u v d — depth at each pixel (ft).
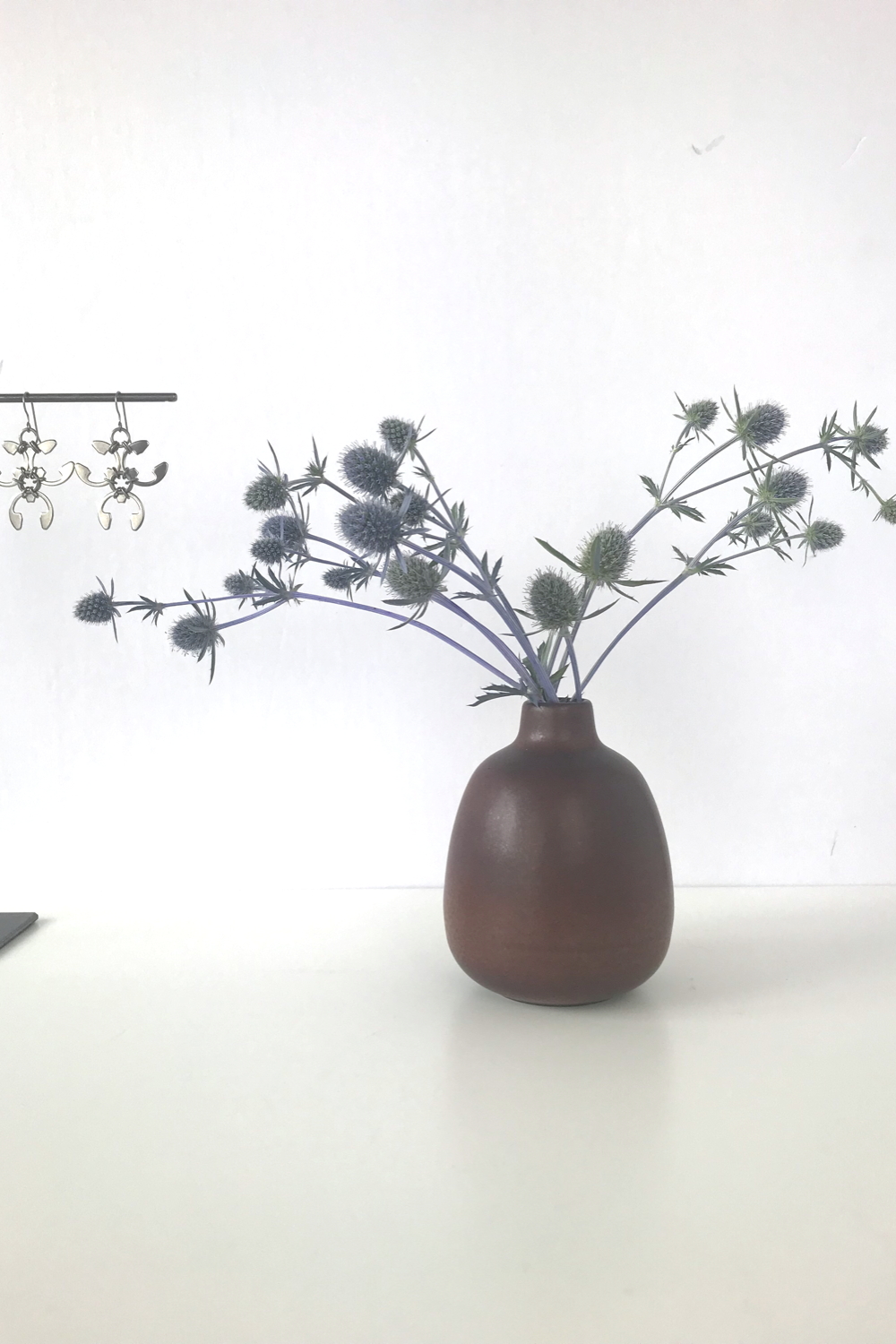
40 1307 1.89
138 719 4.19
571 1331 1.82
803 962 3.46
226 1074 2.76
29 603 4.15
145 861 4.25
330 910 4.03
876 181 3.95
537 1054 2.86
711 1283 1.94
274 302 4.04
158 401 3.58
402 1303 1.89
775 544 3.61
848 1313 1.86
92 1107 2.60
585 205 3.99
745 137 3.95
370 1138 2.44
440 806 4.21
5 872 4.25
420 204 4.00
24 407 3.60
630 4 3.92
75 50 3.97
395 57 3.95
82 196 4.01
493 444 4.08
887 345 4.00
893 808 4.18
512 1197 2.20
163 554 4.13
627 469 4.07
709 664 4.14
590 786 3.01
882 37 3.90
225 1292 1.93
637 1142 2.40
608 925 2.97
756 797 4.20
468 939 3.09
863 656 4.12
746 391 4.04
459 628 4.12
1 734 4.20
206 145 3.99
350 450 3.01
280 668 4.17
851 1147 2.37
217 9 3.94
